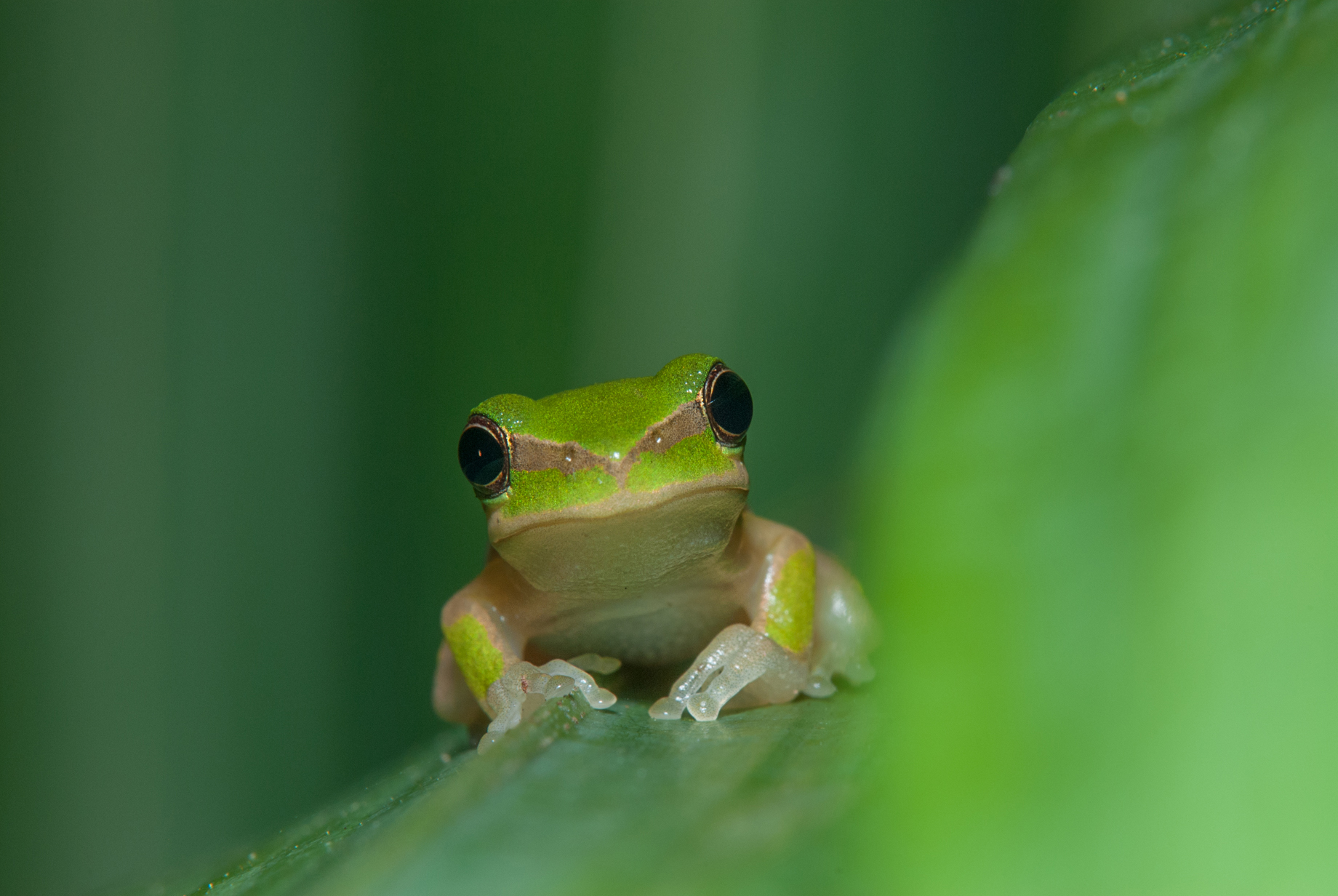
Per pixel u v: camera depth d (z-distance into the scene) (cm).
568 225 24
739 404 21
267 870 20
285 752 23
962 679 9
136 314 23
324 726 24
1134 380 11
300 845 20
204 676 23
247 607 24
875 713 20
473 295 24
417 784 20
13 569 23
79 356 23
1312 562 9
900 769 9
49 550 23
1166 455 10
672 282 24
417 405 24
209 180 24
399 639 24
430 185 24
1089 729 9
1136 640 9
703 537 21
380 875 13
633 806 15
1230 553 9
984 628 10
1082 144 14
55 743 23
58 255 23
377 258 24
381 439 24
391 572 24
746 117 24
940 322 12
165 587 23
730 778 16
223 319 24
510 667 21
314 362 24
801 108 24
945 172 24
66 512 23
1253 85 13
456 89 24
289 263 24
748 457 24
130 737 23
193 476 23
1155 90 15
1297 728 9
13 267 23
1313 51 13
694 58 24
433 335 24
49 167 23
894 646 10
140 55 24
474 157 24
